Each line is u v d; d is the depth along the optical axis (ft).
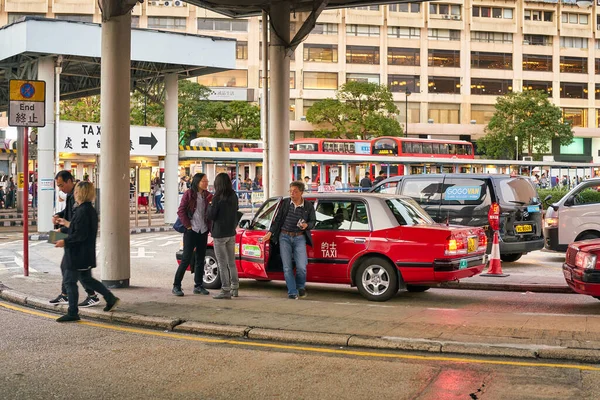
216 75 238.48
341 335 25.55
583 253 31.09
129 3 36.65
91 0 222.48
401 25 251.80
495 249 42.96
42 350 24.59
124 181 37.86
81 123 80.53
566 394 18.76
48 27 73.67
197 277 35.83
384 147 157.58
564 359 22.61
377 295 34.63
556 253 59.52
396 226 34.40
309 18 50.88
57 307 32.78
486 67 261.44
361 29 250.37
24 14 221.46
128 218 38.24
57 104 79.00
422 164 159.74
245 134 219.20
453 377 20.67
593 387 19.39
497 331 26.00
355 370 21.63
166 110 89.40
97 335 27.27
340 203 36.09
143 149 84.79
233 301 33.50
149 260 55.21
